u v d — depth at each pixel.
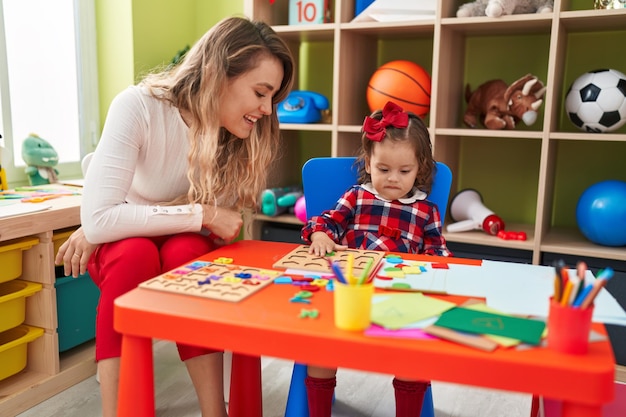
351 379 1.66
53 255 1.56
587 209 1.83
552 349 0.65
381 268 0.99
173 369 1.70
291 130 2.48
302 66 2.52
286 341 0.70
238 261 1.02
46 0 2.13
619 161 2.11
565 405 0.62
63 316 1.67
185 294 0.82
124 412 0.79
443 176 1.41
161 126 1.21
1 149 1.87
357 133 2.29
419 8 1.97
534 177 2.23
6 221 1.39
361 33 2.19
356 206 1.39
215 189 1.28
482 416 1.46
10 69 2.03
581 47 2.10
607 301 0.81
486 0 1.92
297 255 1.05
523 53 2.19
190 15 2.56
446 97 2.06
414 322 0.72
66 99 2.25
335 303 0.72
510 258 1.94
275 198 2.23
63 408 1.49
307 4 2.19
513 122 1.98
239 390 1.18
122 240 1.13
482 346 0.65
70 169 2.26
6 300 1.46
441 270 0.97
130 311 0.77
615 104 1.79
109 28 2.28
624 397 1.03
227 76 1.16
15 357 1.53
